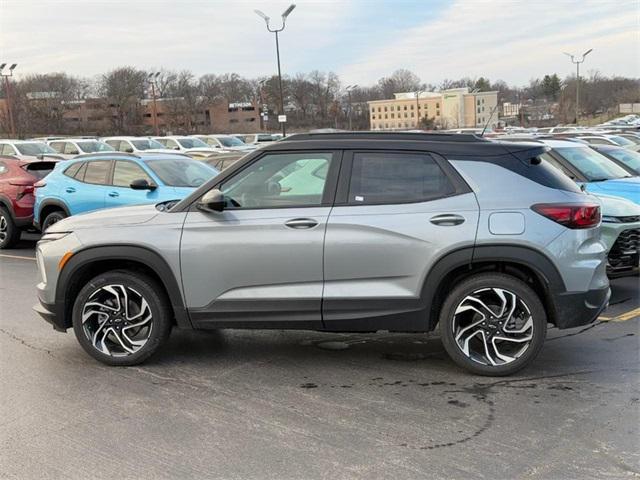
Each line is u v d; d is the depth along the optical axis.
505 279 4.49
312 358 5.16
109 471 3.32
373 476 3.22
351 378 4.67
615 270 6.96
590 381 4.51
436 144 4.61
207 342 5.63
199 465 3.38
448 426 3.80
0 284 8.44
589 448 3.48
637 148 18.31
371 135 4.77
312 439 3.66
